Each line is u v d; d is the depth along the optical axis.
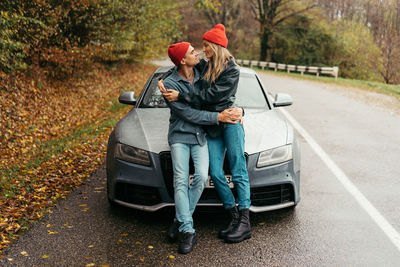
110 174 3.77
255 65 33.97
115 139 3.84
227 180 3.47
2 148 6.93
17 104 9.11
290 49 37.28
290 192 3.72
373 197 4.39
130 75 19.39
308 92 15.62
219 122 3.17
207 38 3.10
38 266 2.89
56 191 4.55
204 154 3.21
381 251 3.18
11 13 7.76
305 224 3.67
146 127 3.88
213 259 3.01
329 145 6.75
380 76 33.19
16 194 4.53
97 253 3.09
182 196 3.15
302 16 37.25
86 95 12.69
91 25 11.30
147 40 17.19
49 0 9.27
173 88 3.16
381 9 31.25
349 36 35.34
